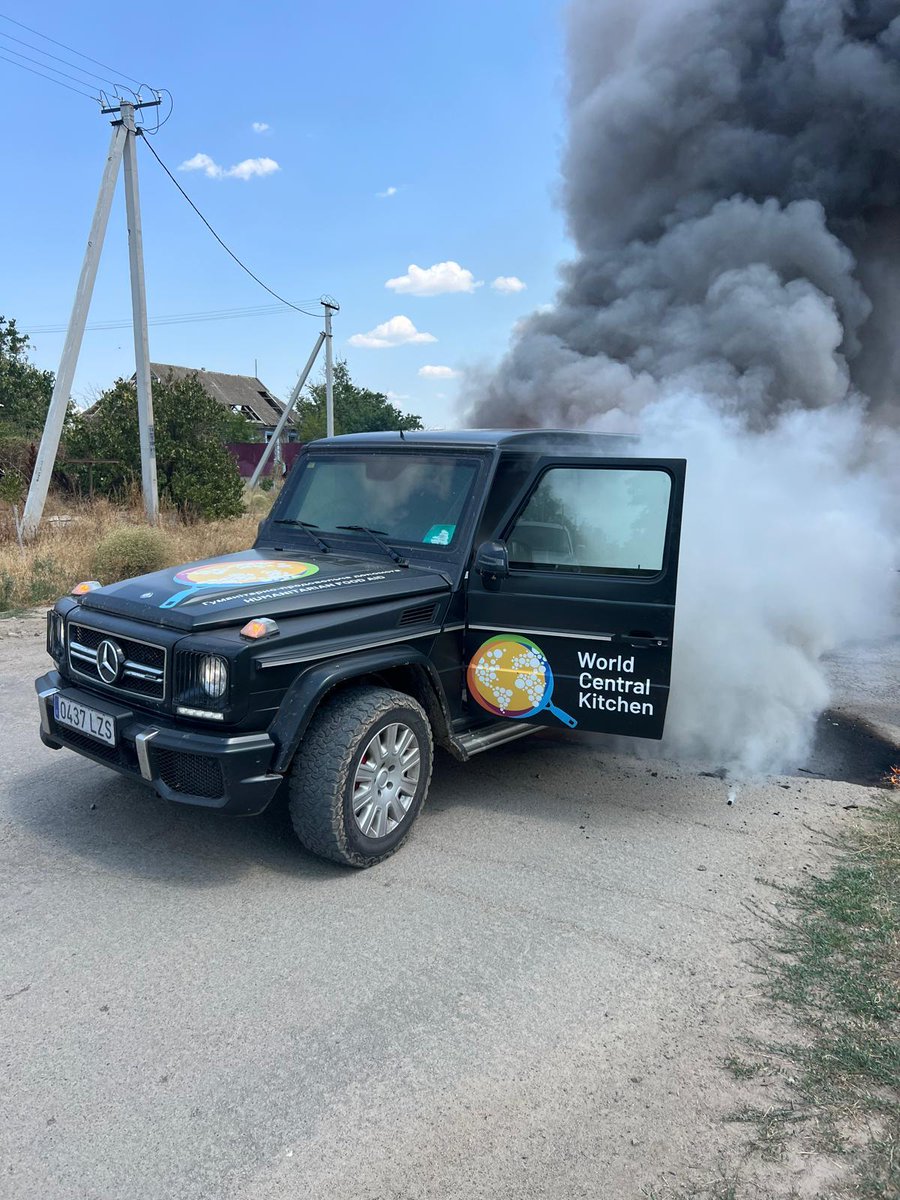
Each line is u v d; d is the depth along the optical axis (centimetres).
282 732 330
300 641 340
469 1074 247
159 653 337
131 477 1755
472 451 430
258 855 377
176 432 1814
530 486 418
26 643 797
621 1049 258
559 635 397
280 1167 214
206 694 324
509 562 415
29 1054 253
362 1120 229
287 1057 253
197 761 326
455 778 470
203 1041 259
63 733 388
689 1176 211
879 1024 268
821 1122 228
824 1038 262
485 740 418
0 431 2598
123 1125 226
